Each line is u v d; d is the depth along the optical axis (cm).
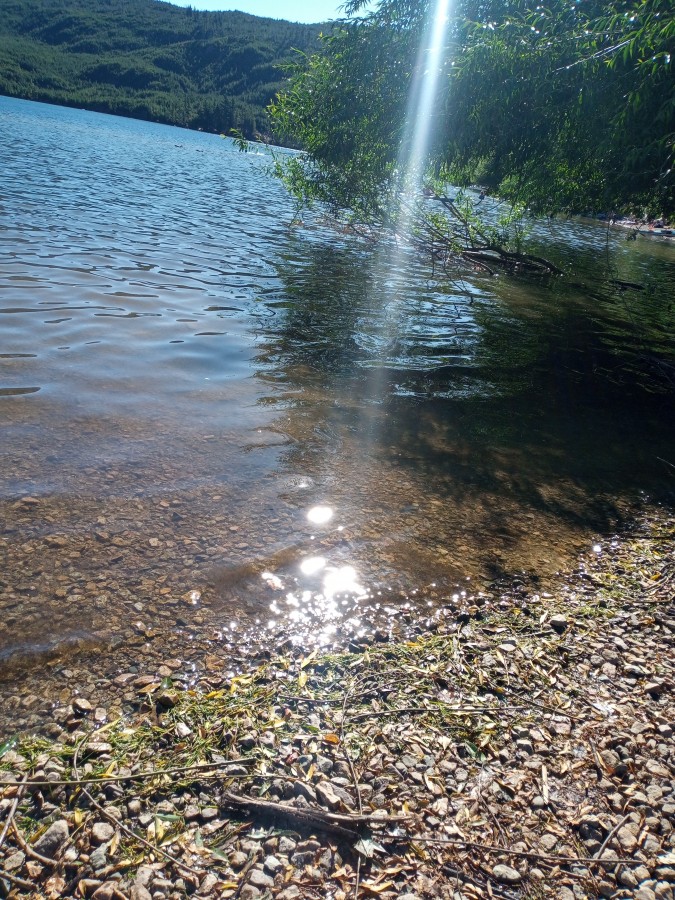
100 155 3425
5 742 277
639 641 389
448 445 642
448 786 277
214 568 409
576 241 2584
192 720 298
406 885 234
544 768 290
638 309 1469
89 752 276
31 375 640
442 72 1066
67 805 252
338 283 1288
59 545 408
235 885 227
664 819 268
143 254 1262
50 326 784
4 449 503
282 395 698
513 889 237
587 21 908
